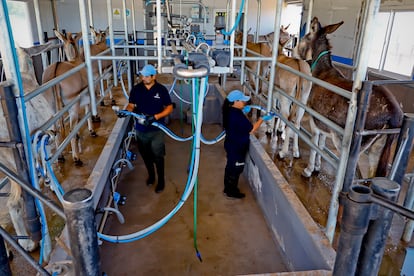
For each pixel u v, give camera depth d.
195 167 1.82
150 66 2.87
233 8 1.90
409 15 4.57
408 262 1.95
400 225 2.37
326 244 1.86
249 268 2.37
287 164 3.37
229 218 2.93
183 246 2.56
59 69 3.14
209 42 7.25
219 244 2.60
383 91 2.23
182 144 4.61
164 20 5.45
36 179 1.75
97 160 2.98
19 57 2.69
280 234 2.51
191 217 2.92
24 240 2.03
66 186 2.75
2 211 2.41
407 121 1.75
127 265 2.35
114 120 4.40
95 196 2.31
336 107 2.51
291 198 2.34
